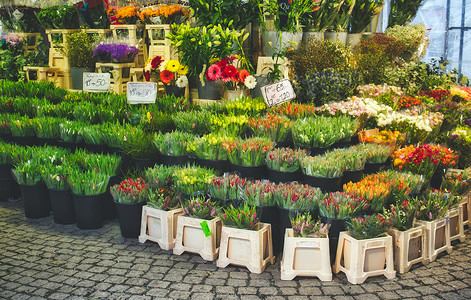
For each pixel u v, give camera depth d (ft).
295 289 10.09
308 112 14.93
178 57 18.29
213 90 16.67
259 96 16.89
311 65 17.13
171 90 17.53
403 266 10.92
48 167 13.83
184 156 13.62
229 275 10.74
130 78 19.16
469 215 13.83
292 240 10.44
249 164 12.57
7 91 19.13
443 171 13.79
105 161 13.65
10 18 22.58
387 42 20.48
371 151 13.46
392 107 17.35
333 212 10.75
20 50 22.33
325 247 10.39
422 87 21.38
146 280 10.47
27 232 13.24
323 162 11.84
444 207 11.73
